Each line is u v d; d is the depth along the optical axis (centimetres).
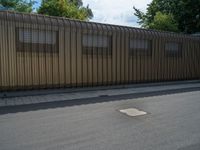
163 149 523
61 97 1106
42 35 1165
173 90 1344
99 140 573
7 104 952
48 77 1187
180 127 671
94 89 1330
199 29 2870
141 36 1505
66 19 1248
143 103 978
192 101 1019
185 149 524
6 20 1078
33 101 1012
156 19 2617
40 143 554
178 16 2925
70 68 1248
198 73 1848
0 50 1070
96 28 1323
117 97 1114
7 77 1089
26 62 1130
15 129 648
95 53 1329
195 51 1820
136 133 621
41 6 2638
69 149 522
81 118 754
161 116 782
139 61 1511
